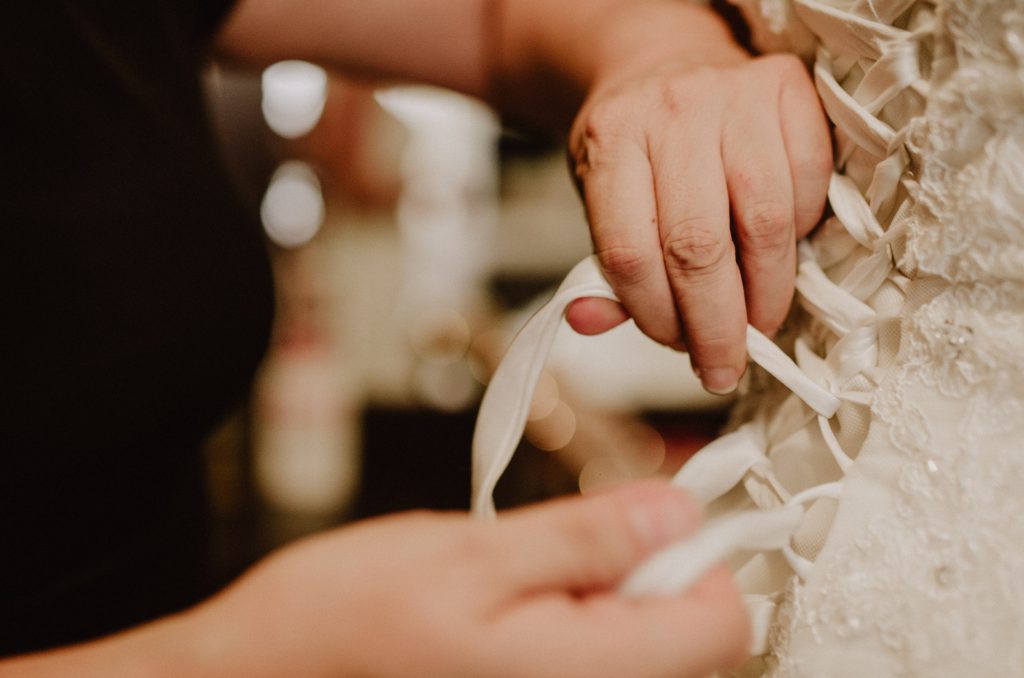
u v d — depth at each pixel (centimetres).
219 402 53
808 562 31
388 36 61
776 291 34
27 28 42
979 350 28
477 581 21
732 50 41
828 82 34
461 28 59
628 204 33
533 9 52
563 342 126
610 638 20
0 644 46
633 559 22
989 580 27
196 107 57
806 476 34
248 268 53
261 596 22
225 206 52
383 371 160
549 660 20
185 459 54
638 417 129
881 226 32
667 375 129
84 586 50
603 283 34
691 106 34
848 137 33
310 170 162
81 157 44
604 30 46
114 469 47
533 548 21
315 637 21
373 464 143
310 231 160
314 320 148
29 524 44
